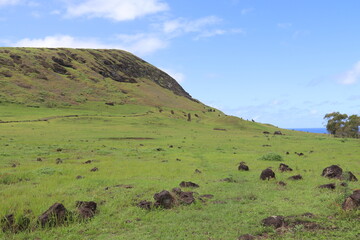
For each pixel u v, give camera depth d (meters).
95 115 97.12
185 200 10.21
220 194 11.69
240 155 29.11
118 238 7.14
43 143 37.09
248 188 12.84
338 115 94.06
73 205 9.62
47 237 7.18
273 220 7.97
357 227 7.52
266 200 10.59
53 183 13.66
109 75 192.00
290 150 35.62
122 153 29.56
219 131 82.81
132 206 9.92
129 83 193.88
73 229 7.74
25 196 10.80
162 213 9.06
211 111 180.88
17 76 131.12
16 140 39.78
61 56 181.50
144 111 129.12
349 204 8.82
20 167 18.83
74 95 132.88
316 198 10.61
